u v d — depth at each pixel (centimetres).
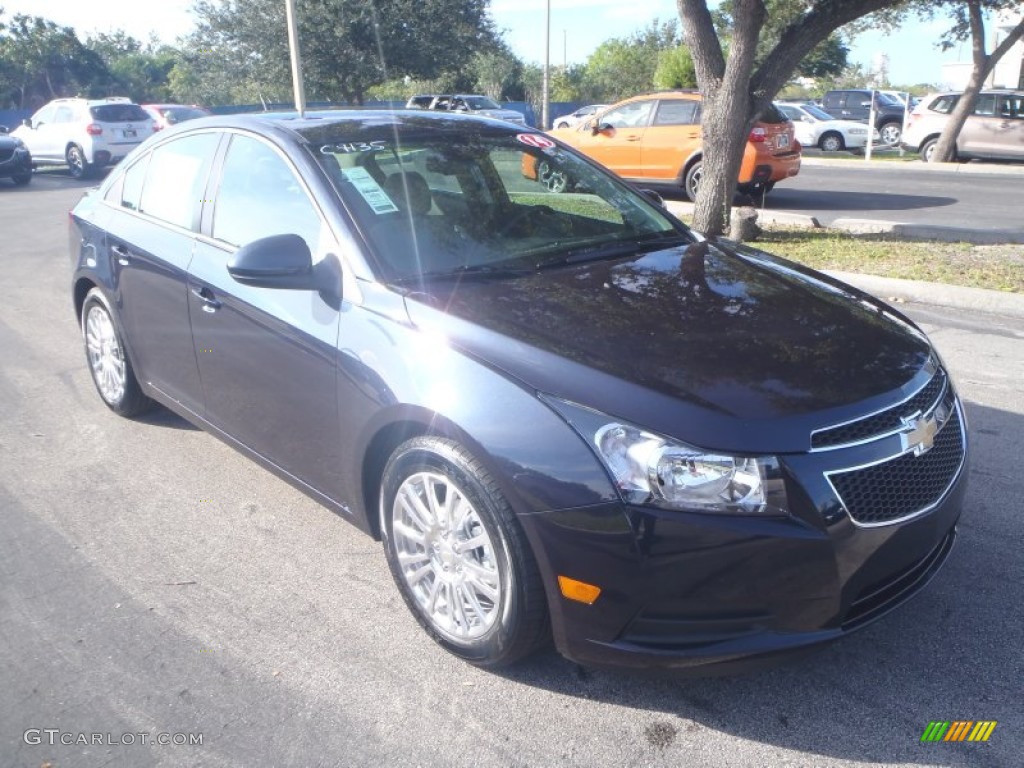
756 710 285
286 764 266
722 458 252
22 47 4584
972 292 756
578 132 1557
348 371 325
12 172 1989
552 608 273
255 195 394
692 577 254
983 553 369
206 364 414
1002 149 2070
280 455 383
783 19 1620
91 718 287
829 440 263
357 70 2731
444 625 310
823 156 2494
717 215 1007
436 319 309
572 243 388
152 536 401
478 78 4631
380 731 279
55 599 353
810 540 253
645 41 5322
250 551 388
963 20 2173
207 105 3072
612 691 296
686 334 301
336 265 345
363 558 381
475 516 286
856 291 376
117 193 506
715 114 970
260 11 2675
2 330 746
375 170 379
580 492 259
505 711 287
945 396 313
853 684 296
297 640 325
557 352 285
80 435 515
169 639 327
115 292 481
